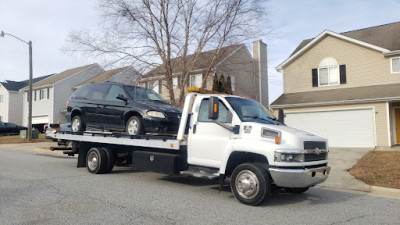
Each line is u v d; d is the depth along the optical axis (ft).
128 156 29.37
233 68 54.80
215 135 21.11
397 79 56.54
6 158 42.32
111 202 18.90
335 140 57.93
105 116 29.25
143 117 25.70
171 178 28.19
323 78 63.98
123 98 27.17
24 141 73.77
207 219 16.10
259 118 21.53
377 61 58.49
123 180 26.45
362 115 55.67
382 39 60.80
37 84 119.55
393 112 58.90
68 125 35.55
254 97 78.07
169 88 48.14
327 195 23.16
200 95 22.57
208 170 21.54
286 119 62.95
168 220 15.75
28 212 16.57
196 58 48.52
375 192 24.67
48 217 15.76
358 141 55.72
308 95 63.26
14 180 25.35
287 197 22.15
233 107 20.99
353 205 20.10
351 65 61.00
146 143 24.41
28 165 34.96
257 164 19.12
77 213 16.52
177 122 26.61
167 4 46.80
